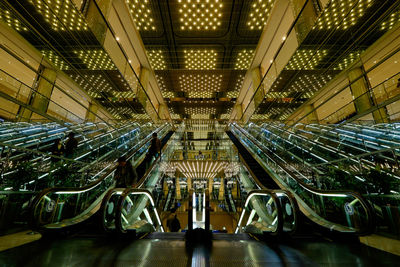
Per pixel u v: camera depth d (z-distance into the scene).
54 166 4.35
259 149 8.07
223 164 11.39
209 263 1.97
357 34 7.45
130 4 8.42
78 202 4.05
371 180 3.55
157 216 4.92
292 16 8.73
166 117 20.42
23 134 5.17
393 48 7.79
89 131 7.70
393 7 6.23
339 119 9.71
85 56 8.47
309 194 4.57
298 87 11.51
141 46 10.86
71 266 1.83
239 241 2.89
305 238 3.08
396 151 3.43
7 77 5.99
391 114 6.36
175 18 8.99
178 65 12.39
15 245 2.49
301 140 7.05
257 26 9.51
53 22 6.65
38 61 8.59
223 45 10.67
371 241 2.87
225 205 11.95
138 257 2.11
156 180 6.86
